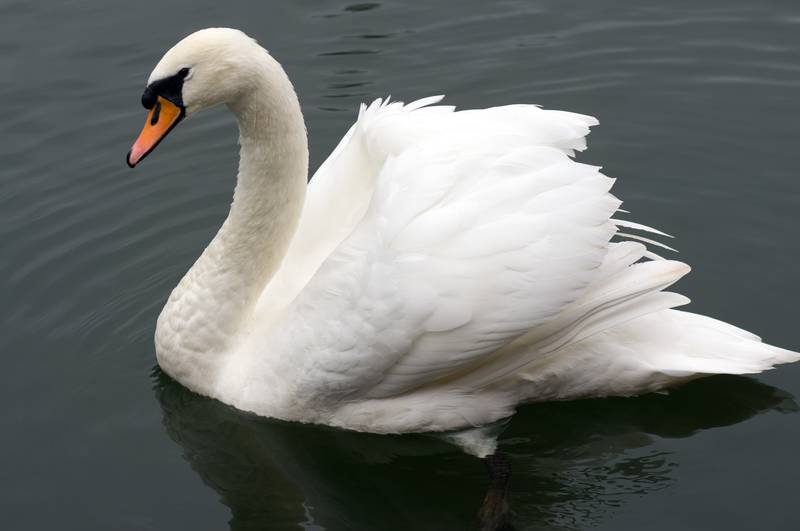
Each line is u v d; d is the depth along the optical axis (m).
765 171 14.02
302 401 10.66
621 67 15.92
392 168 10.09
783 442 10.48
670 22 16.72
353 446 10.89
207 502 10.24
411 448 10.83
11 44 16.64
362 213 11.22
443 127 10.48
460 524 10.16
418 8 17.31
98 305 12.72
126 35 16.70
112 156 14.90
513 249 9.57
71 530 9.84
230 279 11.13
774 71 15.64
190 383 11.34
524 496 10.29
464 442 10.71
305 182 11.13
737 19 16.67
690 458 10.44
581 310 9.84
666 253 12.84
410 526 10.13
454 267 9.59
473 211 9.65
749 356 10.34
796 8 16.78
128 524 9.92
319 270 10.30
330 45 16.47
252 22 16.95
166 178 14.67
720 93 15.36
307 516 10.18
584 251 9.59
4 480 10.41
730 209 13.48
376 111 11.51
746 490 9.99
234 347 11.18
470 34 16.69
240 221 11.07
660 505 9.95
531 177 9.73
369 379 10.24
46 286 12.98
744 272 12.48
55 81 15.99
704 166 14.20
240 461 10.79
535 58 16.14
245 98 10.41
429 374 10.09
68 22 17.08
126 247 13.58
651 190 13.89
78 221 13.95
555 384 10.57
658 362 10.33
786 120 14.81
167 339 11.34
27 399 11.41
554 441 10.83
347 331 10.03
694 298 12.15
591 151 14.56
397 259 9.71
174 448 10.87
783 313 11.85
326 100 15.48
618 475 10.37
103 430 11.06
